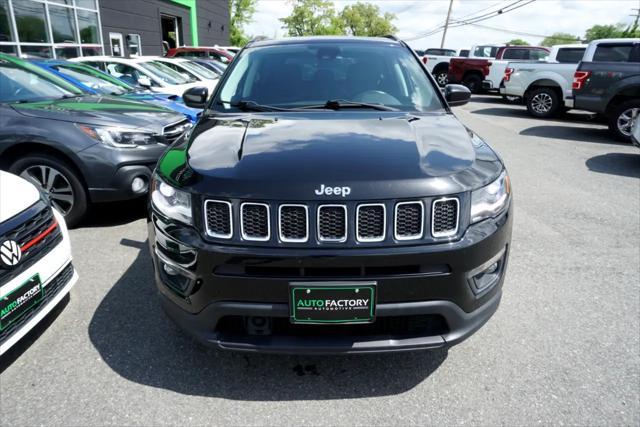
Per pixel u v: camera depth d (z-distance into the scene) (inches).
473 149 87.8
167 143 167.5
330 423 77.2
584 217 176.4
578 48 454.0
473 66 634.2
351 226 71.7
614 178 233.3
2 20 415.8
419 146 84.8
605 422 76.9
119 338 99.7
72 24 511.5
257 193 72.1
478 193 76.7
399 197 71.6
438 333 78.2
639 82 318.0
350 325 77.5
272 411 79.8
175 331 102.3
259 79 121.3
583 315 109.1
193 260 75.4
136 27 655.1
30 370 89.4
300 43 134.9
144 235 157.4
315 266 71.7
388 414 79.2
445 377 88.2
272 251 71.9
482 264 76.5
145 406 80.6
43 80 189.9
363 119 101.7
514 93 464.8
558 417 78.0
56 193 158.2
